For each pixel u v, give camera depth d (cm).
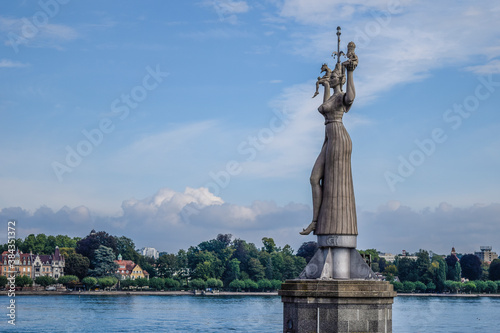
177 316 17550
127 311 19262
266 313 18900
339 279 4091
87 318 16550
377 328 3950
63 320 15912
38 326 14450
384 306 4019
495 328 14712
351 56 4256
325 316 3947
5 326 14425
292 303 4053
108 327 14400
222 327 14550
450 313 19625
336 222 4159
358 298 3934
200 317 17262
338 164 4216
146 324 15188
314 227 4250
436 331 13950
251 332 13500
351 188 4222
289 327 4069
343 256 4181
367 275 4119
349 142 4238
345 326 3916
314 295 3944
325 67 4412
